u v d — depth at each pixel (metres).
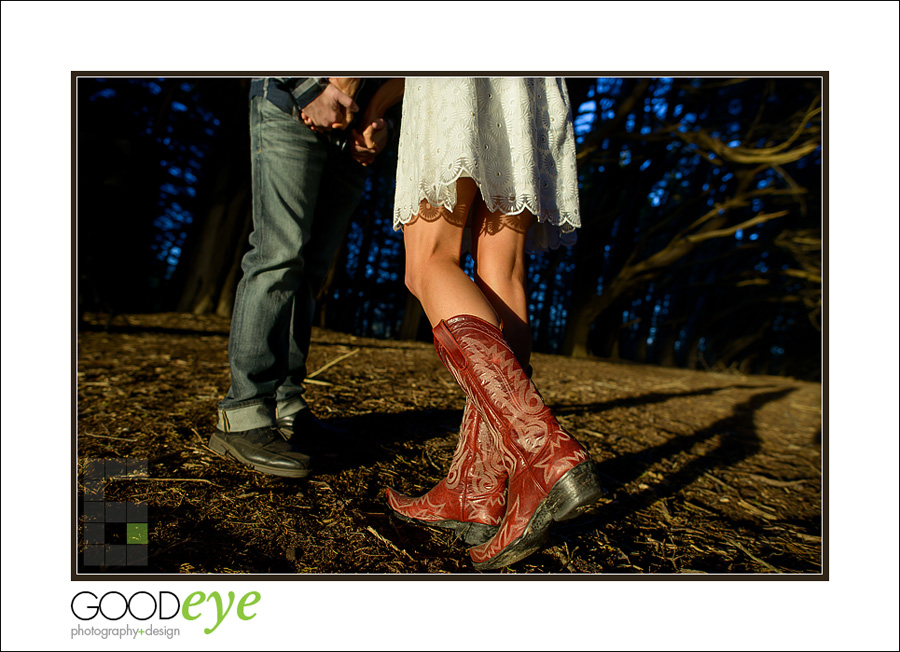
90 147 7.23
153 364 2.91
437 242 1.05
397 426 1.99
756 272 12.23
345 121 1.43
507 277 1.12
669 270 12.27
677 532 1.47
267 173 1.45
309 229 1.51
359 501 1.32
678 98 10.52
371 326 14.52
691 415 3.52
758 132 9.55
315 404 2.18
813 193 11.66
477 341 0.91
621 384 4.63
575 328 11.28
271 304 1.45
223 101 8.12
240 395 1.44
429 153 1.02
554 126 1.17
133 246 7.79
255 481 1.36
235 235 7.77
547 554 1.22
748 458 2.56
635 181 11.48
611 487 1.78
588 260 11.62
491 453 1.11
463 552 1.15
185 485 1.30
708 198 12.73
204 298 7.60
